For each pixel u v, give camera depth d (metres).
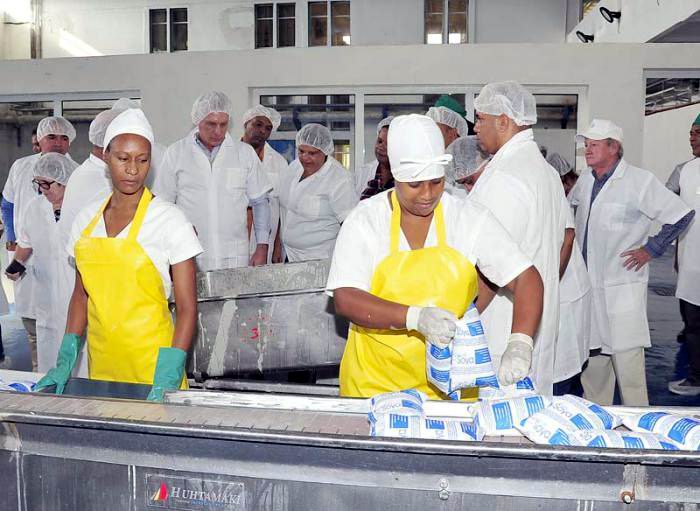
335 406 1.38
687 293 4.02
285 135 5.73
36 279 3.22
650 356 4.88
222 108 3.44
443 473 1.11
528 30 10.79
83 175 2.75
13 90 5.80
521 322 1.55
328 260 2.47
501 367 1.50
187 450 1.18
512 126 2.16
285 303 2.38
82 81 5.71
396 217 1.60
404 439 1.09
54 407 1.30
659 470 1.06
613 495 1.08
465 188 2.71
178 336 1.80
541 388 2.17
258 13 11.34
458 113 3.48
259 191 3.76
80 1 11.62
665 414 1.24
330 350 2.40
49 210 3.12
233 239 3.67
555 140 5.49
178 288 1.83
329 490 1.15
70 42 11.73
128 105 2.81
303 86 5.54
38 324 3.24
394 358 1.63
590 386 3.27
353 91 5.56
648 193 3.16
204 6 11.34
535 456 1.06
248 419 1.28
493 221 1.61
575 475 1.08
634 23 7.37
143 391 1.68
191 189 3.60
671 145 12.22
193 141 3.59
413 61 5.40
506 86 2.15
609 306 3.19
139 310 1.82
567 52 5.29
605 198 3.22
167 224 1.82
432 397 1.66
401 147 1.49
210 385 2.44
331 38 11.29
